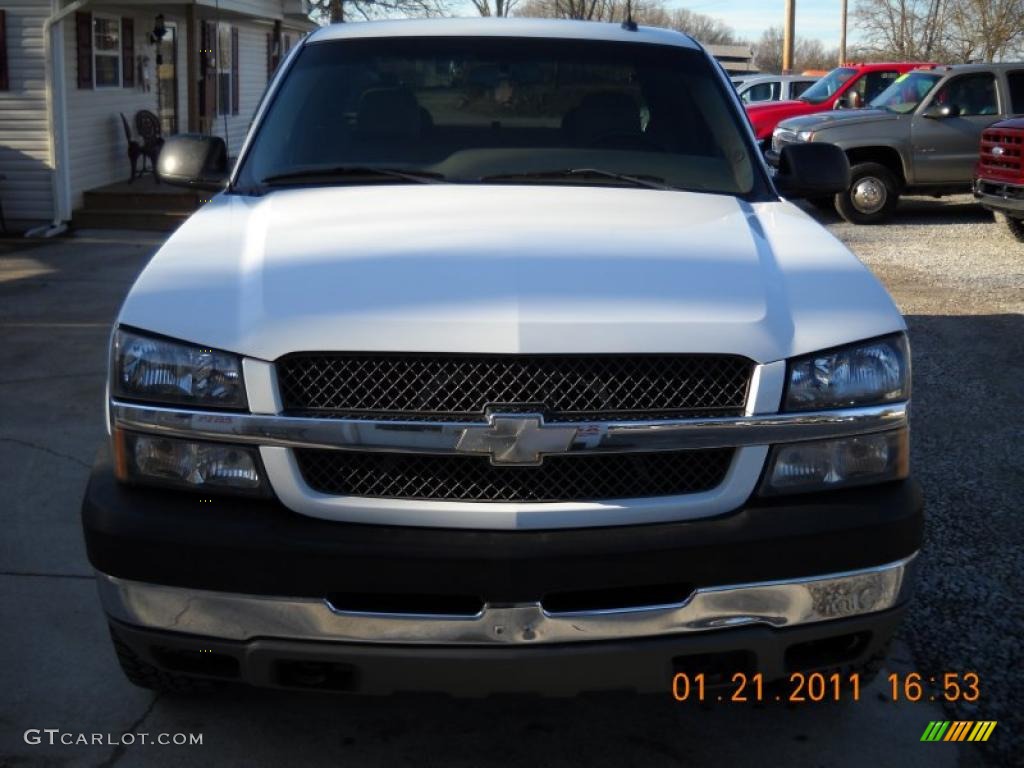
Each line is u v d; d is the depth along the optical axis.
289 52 4.63
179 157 4.32
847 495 2.87
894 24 36.22
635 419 2.73
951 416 6.51
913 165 15.20
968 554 4.62
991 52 30.91
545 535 2.71
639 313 2.81
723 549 2.73
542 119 4.28
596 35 4.59
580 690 2.79
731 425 2.76
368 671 2.76
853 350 2.88
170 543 2.73
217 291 2.96
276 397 2.74
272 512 2.76
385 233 3.28
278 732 3.40
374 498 2.74
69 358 7.80
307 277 2.96
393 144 4.16
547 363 2.73
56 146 14.26
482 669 2.72
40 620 4.06
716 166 4.18
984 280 10.91
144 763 3.24
